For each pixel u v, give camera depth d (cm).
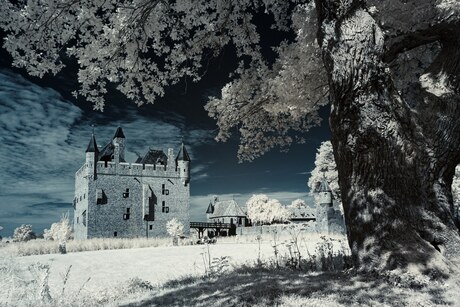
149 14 872
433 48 1066
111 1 790
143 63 896
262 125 1338
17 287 802
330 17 701
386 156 670
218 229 9406
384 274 630
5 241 4188
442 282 586
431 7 768
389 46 827
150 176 8300
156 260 2597
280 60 1098
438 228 666
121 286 933
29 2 688
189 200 8638
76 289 1066
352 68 675
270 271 841
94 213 7562
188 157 8738
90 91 823
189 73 965
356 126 687
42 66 725
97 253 3509
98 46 802
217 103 1209
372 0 861
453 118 722
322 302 524
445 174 727
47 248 3700
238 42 1072
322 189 6631
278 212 10362
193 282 851
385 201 670
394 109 688
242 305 538
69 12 768
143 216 8000
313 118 1370
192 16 880
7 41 696
